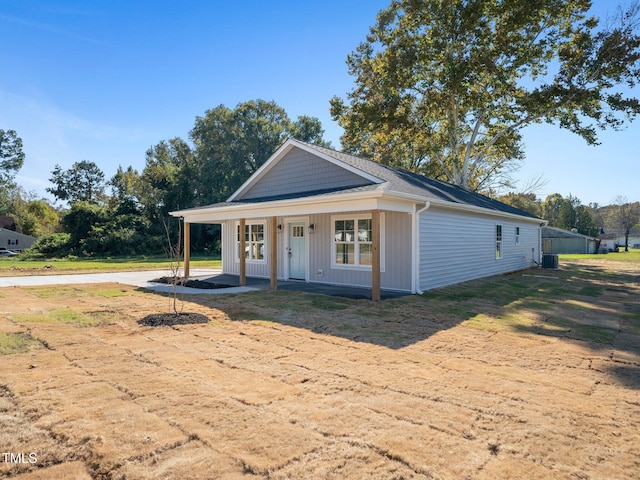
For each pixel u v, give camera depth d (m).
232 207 12.23
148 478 2.41
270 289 11.20
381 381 4.17
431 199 10.55
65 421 3.17
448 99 21.98
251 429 3.06
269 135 47.75
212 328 6.58
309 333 6.27
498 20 20.00
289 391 3.86
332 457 2.68
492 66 19.56
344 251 12.08
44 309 8.09
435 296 10.04
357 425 3.15
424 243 10.96
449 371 4.53
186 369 4.49
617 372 4.57
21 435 2.94
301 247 13.36
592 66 19.75
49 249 33.97
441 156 26.97
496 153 26.94
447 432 3.06
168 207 38.91
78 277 14.83
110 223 35.44
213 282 12.88
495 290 11.44
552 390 3.98
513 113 22.75
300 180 13.89
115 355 5.00
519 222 18.95
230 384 4.04
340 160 12.29
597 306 9.08
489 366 4.73
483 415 3.37
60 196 63.31
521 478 2.46
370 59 26.36
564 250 44.38
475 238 14.22
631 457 2.73
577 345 5.74
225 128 47.31
